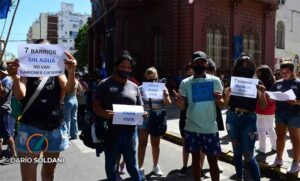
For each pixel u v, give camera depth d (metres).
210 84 5.37
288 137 10.23
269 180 6.93
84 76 18.88
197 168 5.52
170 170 7.58
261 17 28.73
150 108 6.83
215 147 5.37
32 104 4.32
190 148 5.45
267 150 8.64
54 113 4.40
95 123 4.84
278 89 6.79
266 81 7.32
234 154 6.02
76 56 72.00
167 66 24.61
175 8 23.62
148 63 27.41
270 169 7.17
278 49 34.31
